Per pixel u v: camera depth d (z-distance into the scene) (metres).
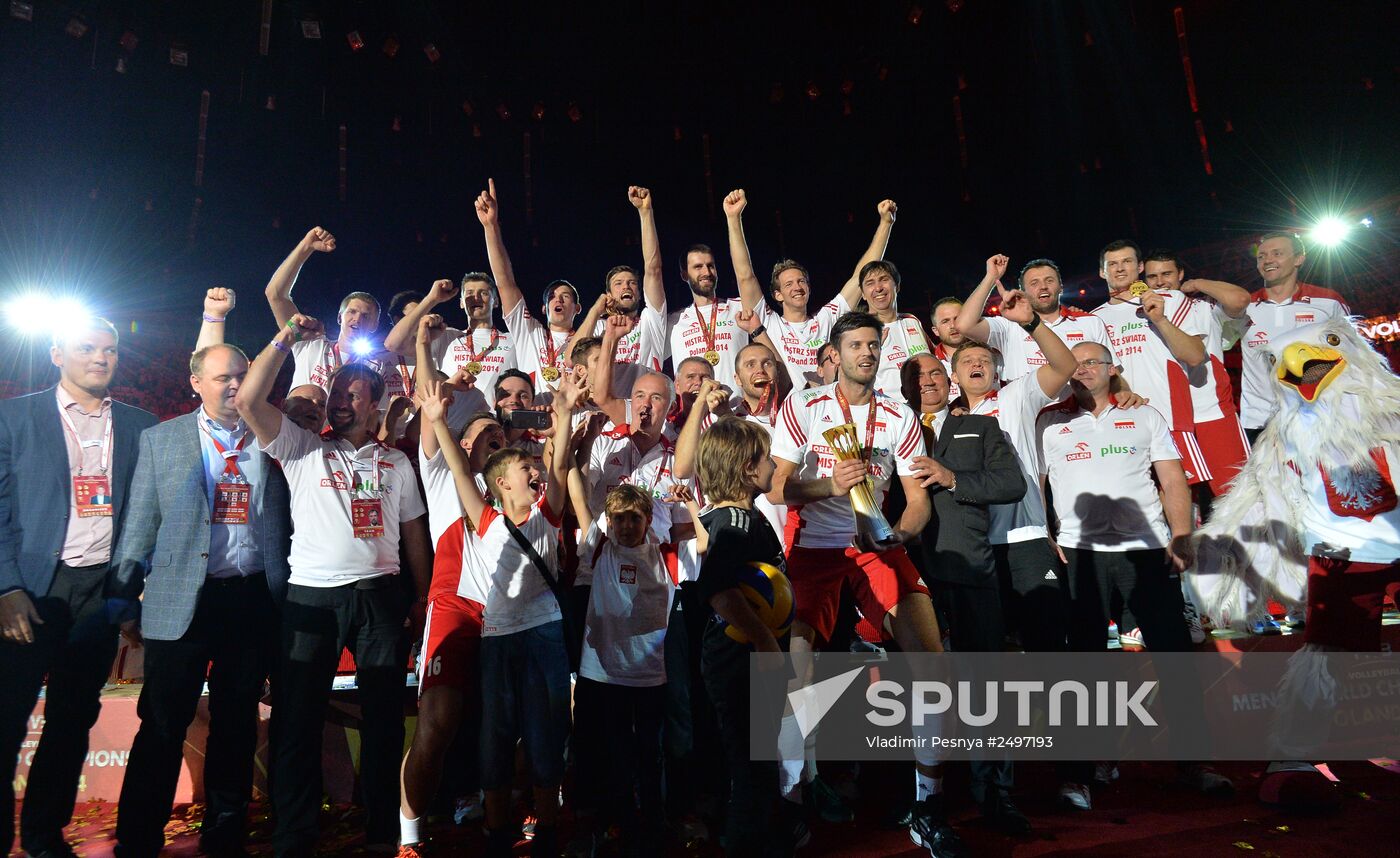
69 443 3.83
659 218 14.79
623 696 3.71
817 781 4.05
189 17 11.10
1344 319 3.77
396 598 3.95
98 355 3.86
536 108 13.76
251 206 12.86
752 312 5.86
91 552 3.79
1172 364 5.47
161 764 3.54
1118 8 12.70
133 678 5.13
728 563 3.01
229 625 3.82
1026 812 3.99
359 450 4.04
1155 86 12.92
